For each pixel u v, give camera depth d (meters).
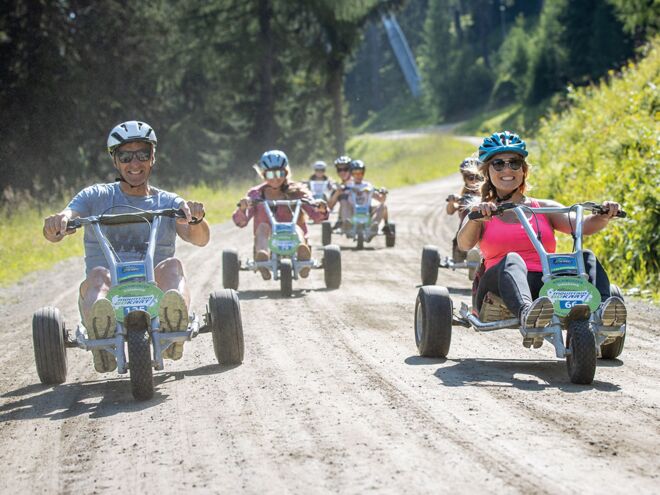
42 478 4.66
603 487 3.99
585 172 19.28
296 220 12.02
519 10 143.50
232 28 55.62
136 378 6.18
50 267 16.58
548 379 6.45
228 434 5.19
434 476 4.22
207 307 7.44
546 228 7.03
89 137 37.44
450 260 12.58
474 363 7.11
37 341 6.99
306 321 9.48
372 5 60.34
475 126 105.25
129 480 4.48
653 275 11.97
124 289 6.26
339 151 67.25
